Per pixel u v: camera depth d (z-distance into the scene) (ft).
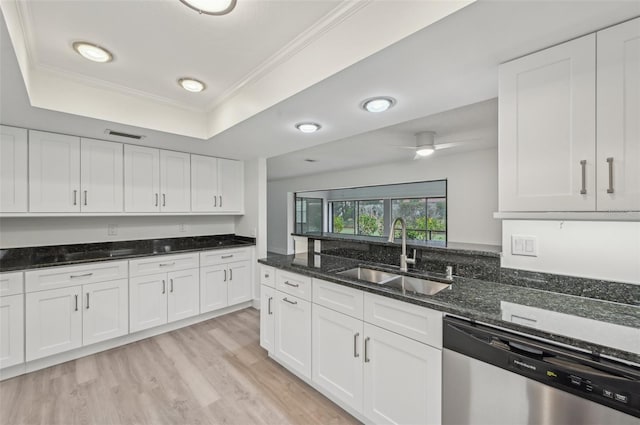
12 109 6.49
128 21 4.77
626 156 3.59
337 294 5.99
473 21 3.57
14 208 7.74
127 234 10.83
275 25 4.91
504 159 4.57
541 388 3.39
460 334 4.07
